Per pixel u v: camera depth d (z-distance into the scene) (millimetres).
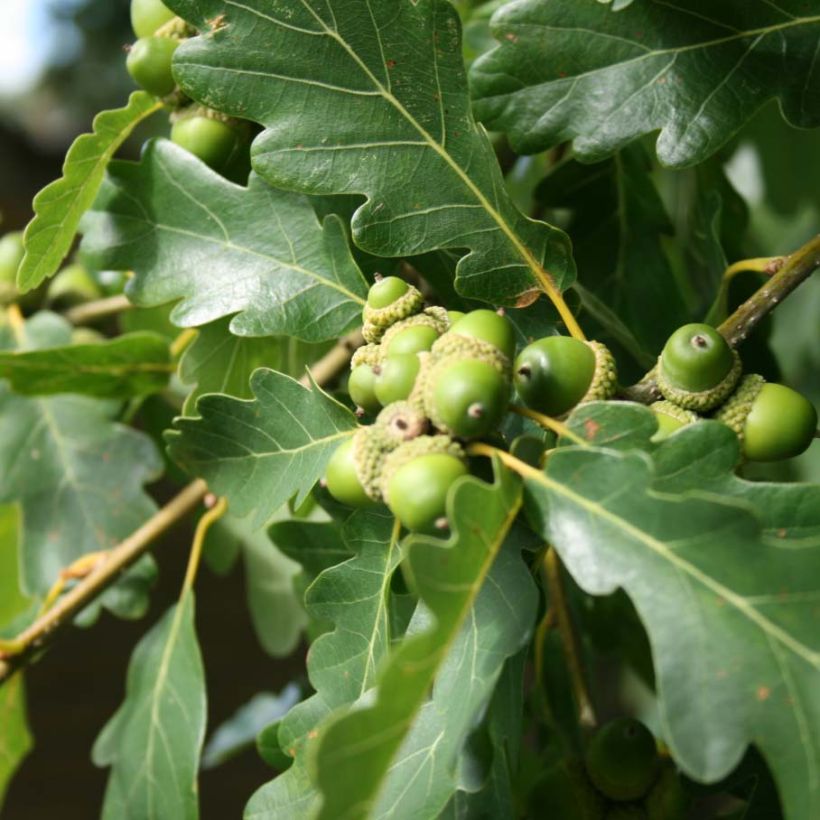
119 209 408
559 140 392
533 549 361
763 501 341
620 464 335
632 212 461
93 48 1130
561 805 409
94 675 771
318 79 377
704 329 358
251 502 381
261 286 396
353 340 461
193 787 425
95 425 490
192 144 404
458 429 337
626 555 330
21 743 495
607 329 428
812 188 522
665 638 324
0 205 736
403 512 334
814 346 602
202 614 783
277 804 369
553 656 479
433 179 378
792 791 316
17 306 514
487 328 344
